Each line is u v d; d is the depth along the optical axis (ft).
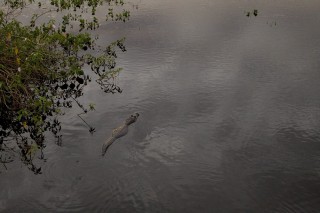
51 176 15.40
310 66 27.37
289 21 40.86
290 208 13.69
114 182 15.06
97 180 15.16
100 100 22.18
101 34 36.14
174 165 16.08
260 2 52.01
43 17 40.96
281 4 50.42
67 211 13.60
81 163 16.19
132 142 17.66
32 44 24.49
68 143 17.67
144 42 33.47
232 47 31.94
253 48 31.63
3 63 22.35
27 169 15.83
